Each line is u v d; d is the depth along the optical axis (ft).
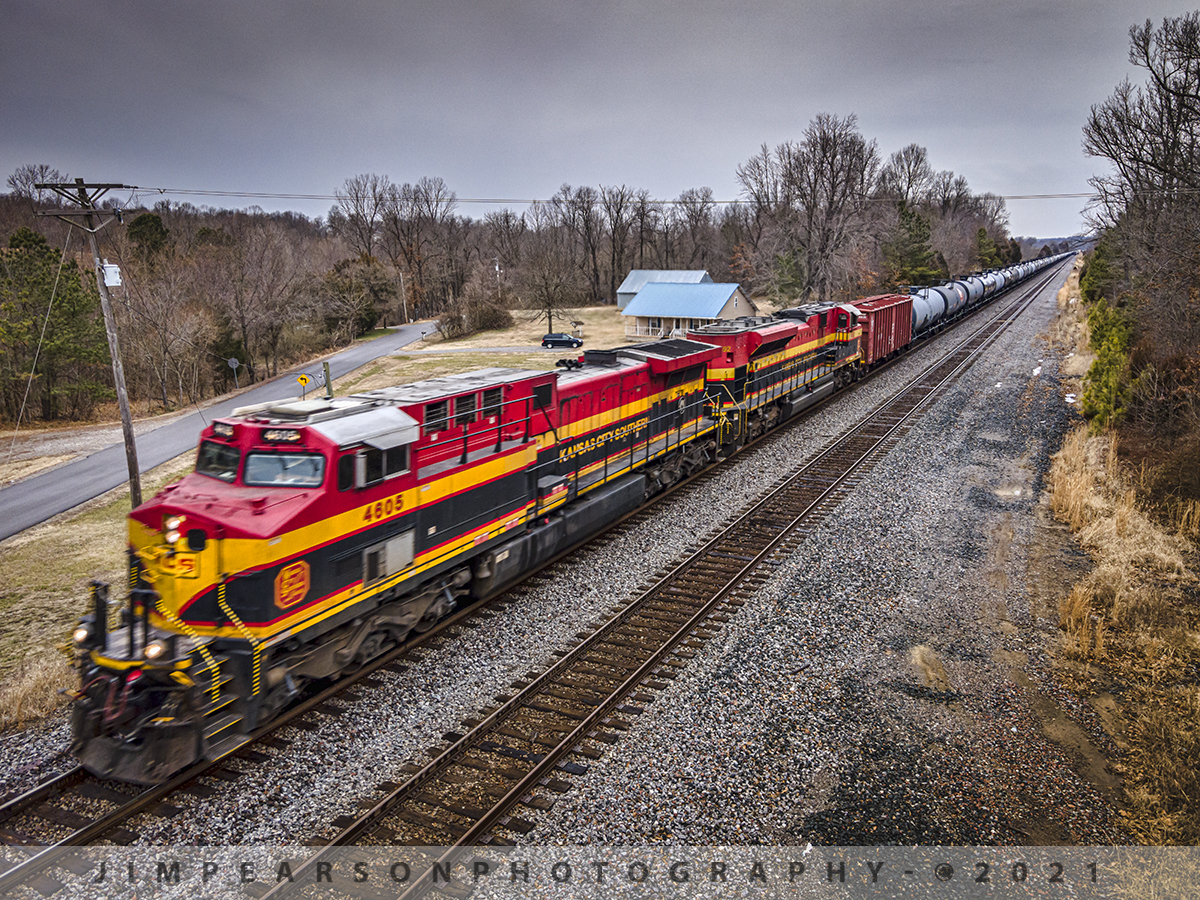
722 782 28.84
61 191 64.49
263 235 240.53
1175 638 40.19
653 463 64.03
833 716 33.35
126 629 29.84
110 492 84.74
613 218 344.90
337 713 32.81
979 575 48.26
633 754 30.32
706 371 70.74
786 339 83.61
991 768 30.27
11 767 29.58
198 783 28.43
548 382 47.42
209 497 29.91
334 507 31.55
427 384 41.75
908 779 29.43
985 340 144.77
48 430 127.34
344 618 32.91
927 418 87.61
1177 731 31.65
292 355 205.77
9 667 40.04
